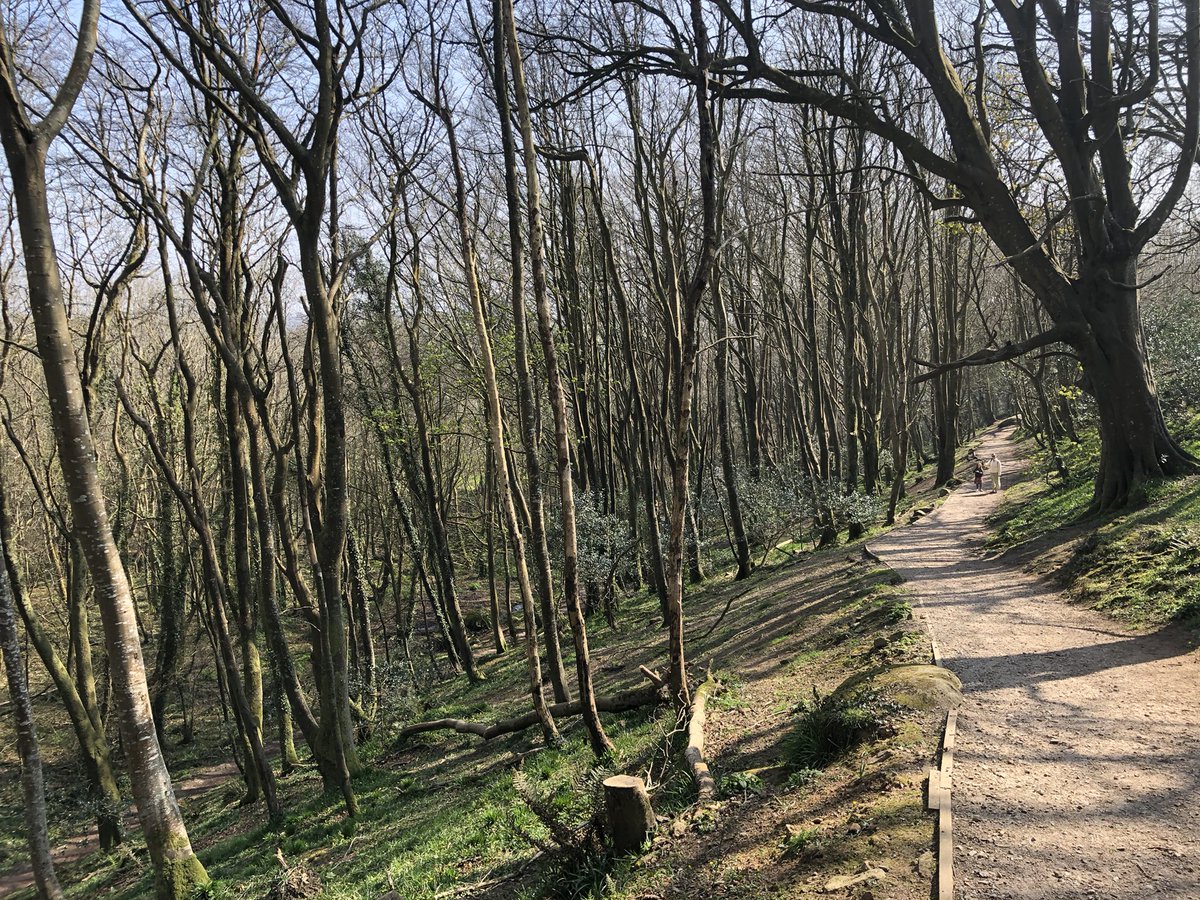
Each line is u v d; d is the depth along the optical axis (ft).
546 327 35.12
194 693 92.89
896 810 19.12
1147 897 14.85
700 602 78.07
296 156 45.65
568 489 35.24
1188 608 32.07
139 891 45.91
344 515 50.37
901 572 54.65
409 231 76.64
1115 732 22.86
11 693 35.35
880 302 112.98
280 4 47.47
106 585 30.42
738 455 151.53
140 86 49.78
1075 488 66.69
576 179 92.02
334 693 51.11
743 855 19.92
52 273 29.76
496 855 28.37
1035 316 89.20
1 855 61.46
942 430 120.47
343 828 42.24
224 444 68.39
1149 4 45.57
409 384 79.46
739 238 98.99
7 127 28.66
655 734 34.78
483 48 43.62
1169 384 76.74
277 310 60.18
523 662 80.12
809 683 34.32
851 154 95.66
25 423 89.04
